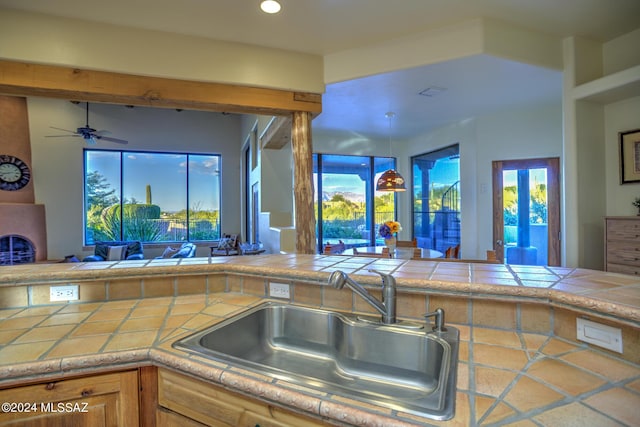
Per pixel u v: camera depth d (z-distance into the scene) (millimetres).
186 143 7680
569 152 2854
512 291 1030
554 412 615
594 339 882
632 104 2795
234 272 1546
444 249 5250
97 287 1416
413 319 1149
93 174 7098
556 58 2850
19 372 843
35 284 1354
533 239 4191
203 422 853
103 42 2582
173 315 1237
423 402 656
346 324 1163
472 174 4594
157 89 2723
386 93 3527
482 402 651
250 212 6910
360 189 6082
